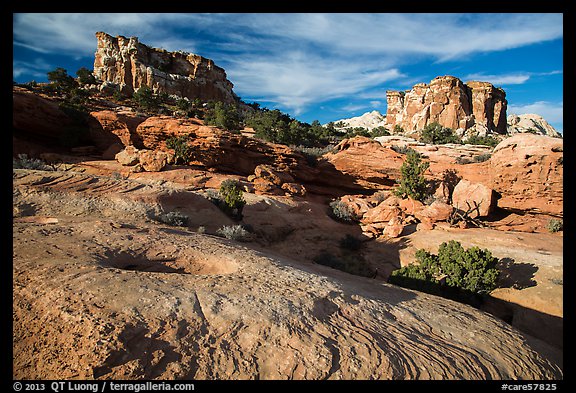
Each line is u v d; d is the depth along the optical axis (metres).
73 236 8.56
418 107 104.38
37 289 5.22
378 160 41.06
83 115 43.56
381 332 6.54
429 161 39.78
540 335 13.38
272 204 28.95
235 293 6.43
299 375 4.54
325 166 44.31
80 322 4.45
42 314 4.63
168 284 6.26
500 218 31.12
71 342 4.13
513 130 136.75
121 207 15.53
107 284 5.63
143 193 18.16
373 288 10.59
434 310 9.23
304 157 45.12
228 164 40.62
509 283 16.67
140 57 89.38
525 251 20.55
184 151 38.56
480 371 6.19
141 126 42.03
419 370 5.48
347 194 44.12
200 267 8.65
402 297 10.09
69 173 17.27
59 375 3.72
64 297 5.02
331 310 6.87
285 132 59.34
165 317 5.00
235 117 74.38
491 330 8.68
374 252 23.38
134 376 3.88
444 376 5.55
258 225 24.44
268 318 5.65
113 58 85.12
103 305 4.96
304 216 28.92
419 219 29.03
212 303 5.77
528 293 15.54
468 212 29.50
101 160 37.47
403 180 35.00
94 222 10.64
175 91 93.50
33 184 14.91
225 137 39.56
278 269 8.89
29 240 7.57
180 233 12.14
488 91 102.44
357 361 5.16
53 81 63.59
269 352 4.85
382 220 28.80
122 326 4.49
